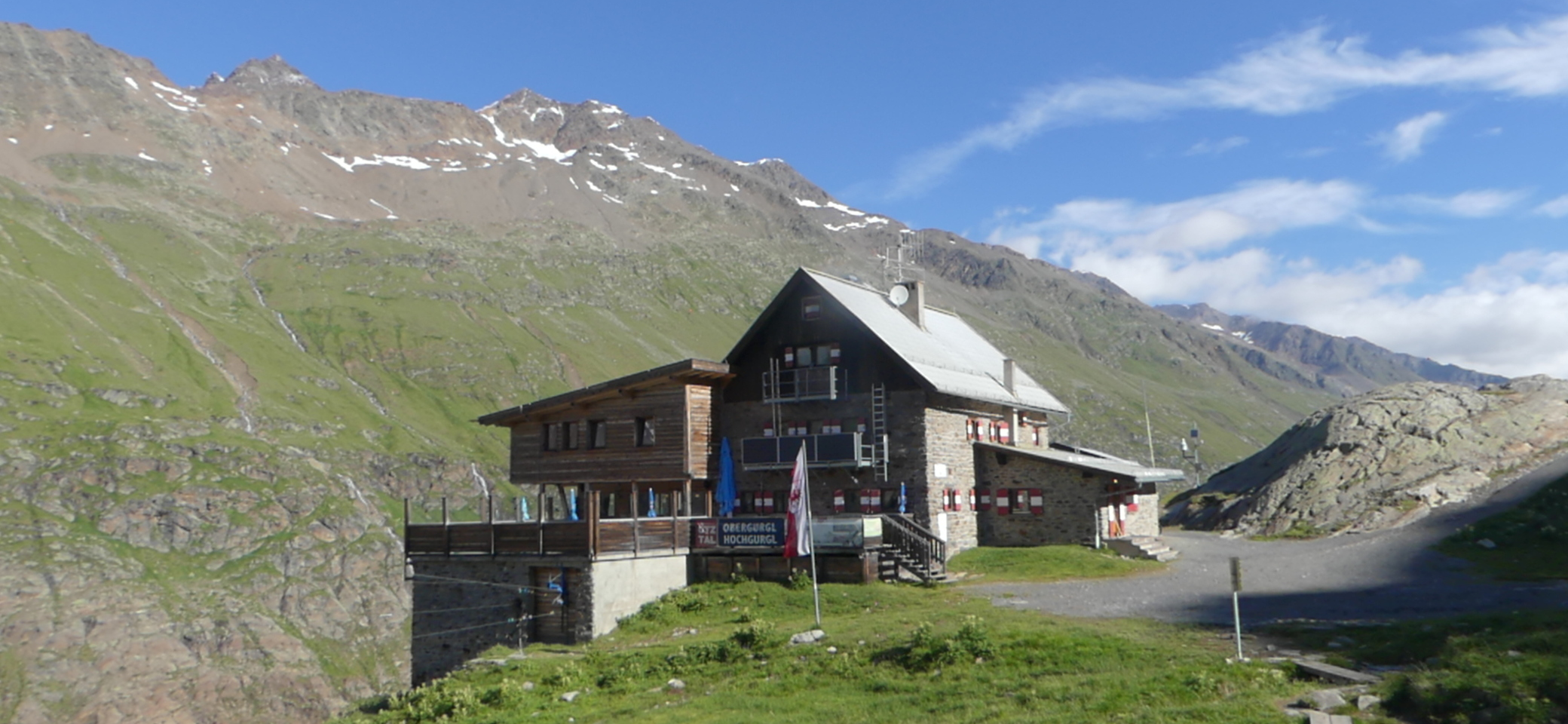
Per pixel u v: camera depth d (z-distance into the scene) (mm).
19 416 148625
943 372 45281
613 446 42375
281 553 136875
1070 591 31391
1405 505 46281
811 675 22500
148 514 136125
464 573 35750
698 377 42438
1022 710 17938
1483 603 25688
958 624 24844
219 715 109562
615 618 32688
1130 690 17875
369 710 28844
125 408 161750
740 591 33312
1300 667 18234
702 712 20828
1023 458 45438
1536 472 46000
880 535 34969
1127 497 43188
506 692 24781
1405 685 15898
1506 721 14195
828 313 44406
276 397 187625
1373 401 57594
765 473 45156
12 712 101062
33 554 121812
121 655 111625
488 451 192000
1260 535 49969
